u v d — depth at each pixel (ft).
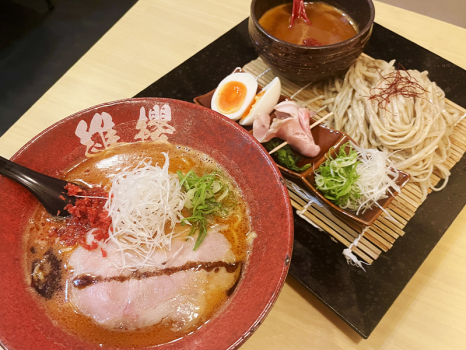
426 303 0.97
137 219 0.93
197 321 0.84
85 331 0.83
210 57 1.48
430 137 1.21
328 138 1.21
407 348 0.91
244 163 1.00
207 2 1.70
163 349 0.78
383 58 1.45
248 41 1.54
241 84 1.28
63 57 2.28
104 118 1.04
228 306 0.84
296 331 0.94
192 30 1.61
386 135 1.19
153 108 1.05
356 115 1.27
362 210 1.09
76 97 1.40
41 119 1.34
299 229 1.08
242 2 1.71
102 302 0.86
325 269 0.99
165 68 1.49
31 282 0.88
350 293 0.95
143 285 0.88
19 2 2.58
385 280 0.97
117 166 1.09
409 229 1.07
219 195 1.02
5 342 0.72
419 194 1.13
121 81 1.44
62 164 1.04
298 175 1.08
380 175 1.09
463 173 1.18
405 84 1.26
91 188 1.04
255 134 1.18
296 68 1.23
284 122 1.11
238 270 0.91
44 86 2.15
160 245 0.94
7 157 1.25
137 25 1.62
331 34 1.38
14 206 0.92
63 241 0.94
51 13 2.50
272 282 0.77
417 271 1.02
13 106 2.06
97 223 0.96
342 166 1.09
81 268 0.91
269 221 0.90
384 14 1.62
